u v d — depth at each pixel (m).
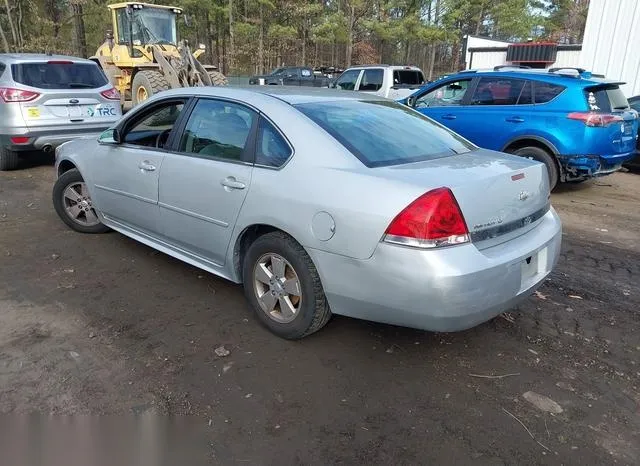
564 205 7.42
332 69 29.92
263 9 37.28
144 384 2.95
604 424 2.73
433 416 2.76
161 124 4.29
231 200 3.50
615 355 3.38
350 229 2.87
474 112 8.12
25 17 29.70
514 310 3.97
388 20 35.12
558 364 3.26
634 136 7.98
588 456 2.51
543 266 3.33
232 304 3.93
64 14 31.84
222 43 43.41
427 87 9.02
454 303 2.69
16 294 4.02
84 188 5.27
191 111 4.00
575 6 52.25
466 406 2.85
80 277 4.36
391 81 13.00
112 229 5.33
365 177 2.92
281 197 3.19
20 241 5.20
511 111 7.71
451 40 36.25
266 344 3.39
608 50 13.98
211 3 37.78
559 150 7.27
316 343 3.42
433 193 2.70
